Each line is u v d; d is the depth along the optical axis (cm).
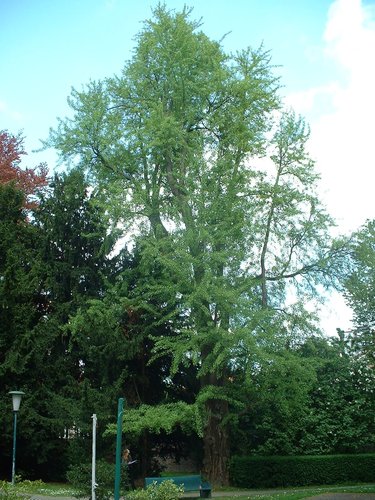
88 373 2825
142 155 2780
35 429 2592
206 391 2427
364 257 2586
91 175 2973
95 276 2942
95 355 2631
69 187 2986
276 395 2478
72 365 2806
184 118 2802
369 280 2581
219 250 2520
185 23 2823
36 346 2605
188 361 2528
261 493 2325
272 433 2845
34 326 2698
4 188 3039
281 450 2842
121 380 2581
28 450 2609
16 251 2853
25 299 2712
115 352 2619
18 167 3800
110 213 2627
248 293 2494
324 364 2734
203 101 2789
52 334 2683
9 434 2491
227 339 2305
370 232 2658
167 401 2812
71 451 2505
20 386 2603
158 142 2578
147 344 2828
